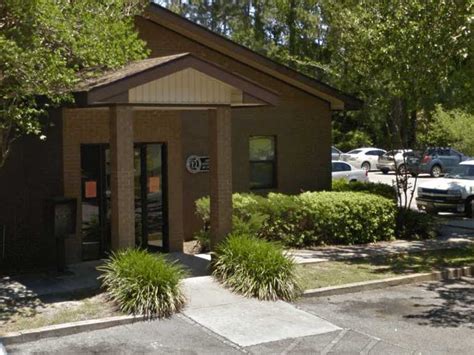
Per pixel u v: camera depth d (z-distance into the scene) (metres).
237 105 12.17
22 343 8.43
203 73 11.19
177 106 11.30
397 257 14.20
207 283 11.20
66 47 10.47
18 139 12.70
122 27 11.03
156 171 14.38
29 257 12.82
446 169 39.69
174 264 12.02
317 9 36.41
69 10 10.67
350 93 20.62
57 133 12.86
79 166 13.09
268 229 14.87
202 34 15.80
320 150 18.58
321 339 8.63
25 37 9.88
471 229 18.70
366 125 45.50
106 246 13.51
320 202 15.41
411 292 11.38
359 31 16.22
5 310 9.60
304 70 36.47
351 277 12.02
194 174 15.90
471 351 8.20
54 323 8.95
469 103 14.87
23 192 12.78
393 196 18.20
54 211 11.76
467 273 12.93
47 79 9.70
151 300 9.47
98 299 10.15
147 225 14.27
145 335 8.74
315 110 18.47
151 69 10.51
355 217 15.85
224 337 8.68
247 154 17.27
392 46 13.46
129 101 10.56
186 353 8.06
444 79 12.90
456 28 12.18
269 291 10.45
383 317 9.71
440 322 9.46
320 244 15.55
